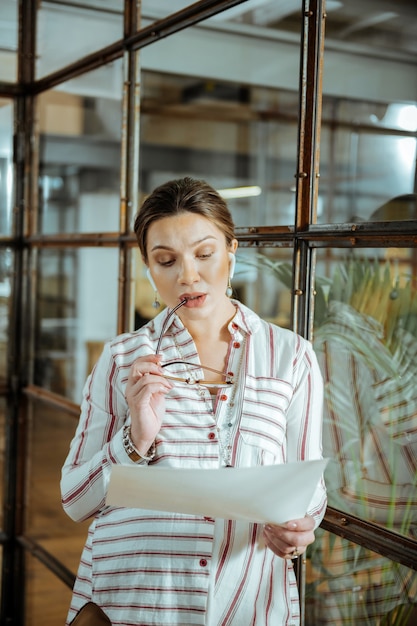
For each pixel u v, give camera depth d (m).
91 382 1.38
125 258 2.19
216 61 2.86
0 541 2.88
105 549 1.32
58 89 2.62
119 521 1.32
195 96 5.01
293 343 1.32
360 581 1.48
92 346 2.81
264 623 1.28
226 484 1.06
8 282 2.90
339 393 1.57
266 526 1.23
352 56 2.78
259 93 4.70
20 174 2.88
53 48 2.62
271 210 5.81
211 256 1.27
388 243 1.36
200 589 1.24
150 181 5.81
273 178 5.87
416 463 1.39
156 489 1.09
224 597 1.26
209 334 1.33
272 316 4.42
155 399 1.24
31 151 2.85
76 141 2.76
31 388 2.85
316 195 1.55
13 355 2.92
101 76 2.33
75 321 2.77
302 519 1.21
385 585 1.42
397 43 2.76
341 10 2.55
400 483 1.42
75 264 2.78
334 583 1.54
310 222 1.54
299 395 1.30
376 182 3.66
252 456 1.26
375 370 1.51
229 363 1.31
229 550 1.26
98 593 1.32
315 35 1.50
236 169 6.07
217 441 1.25
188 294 1.26
